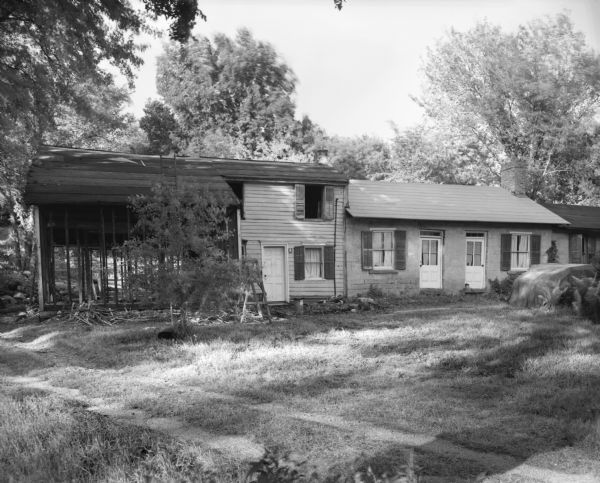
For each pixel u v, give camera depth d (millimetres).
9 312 16906
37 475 4410
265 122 45500
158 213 11773
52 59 20719
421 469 4238
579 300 14945
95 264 24469
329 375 8570
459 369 9070
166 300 11477
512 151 37562
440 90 38531
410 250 23094
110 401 7066
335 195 21891
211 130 44656
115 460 4676
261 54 47219
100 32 18234
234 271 11859
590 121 35000
